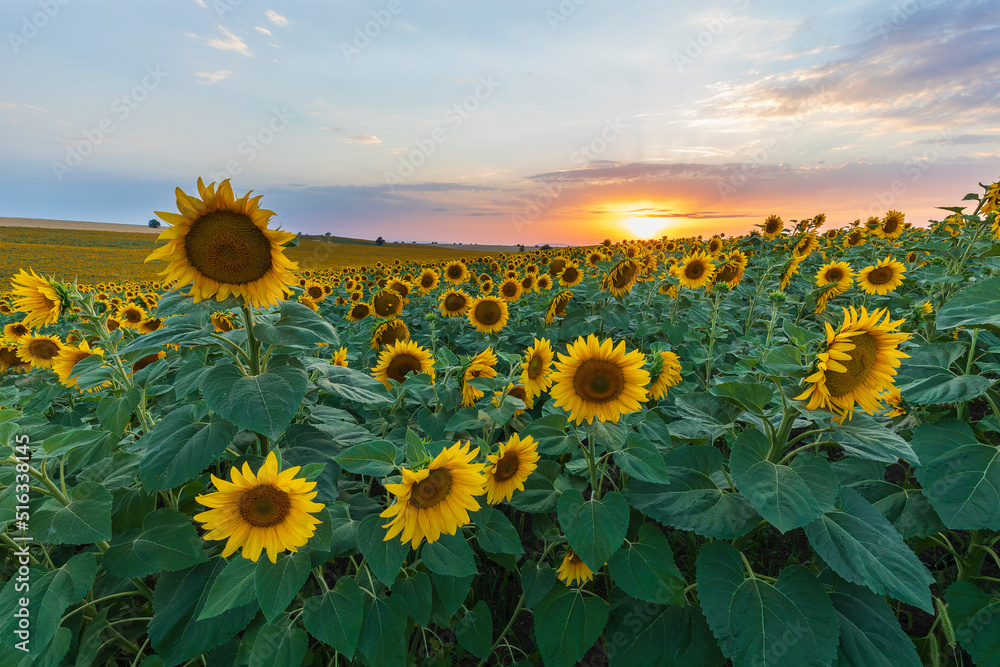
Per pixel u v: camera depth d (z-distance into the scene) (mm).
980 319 2582
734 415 2885
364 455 2307
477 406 3201
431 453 2414
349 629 2207
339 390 2805
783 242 11336
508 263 18547
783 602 2205
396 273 19625
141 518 2619
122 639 2635
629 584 2402
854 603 2396
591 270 11531
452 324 8336
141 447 2441
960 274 5363
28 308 3518
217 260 2316
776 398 2740
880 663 2135
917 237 10836
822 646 2072
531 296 10664
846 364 2236
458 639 2840
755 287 8188
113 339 3402
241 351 2564
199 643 2254
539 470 3023
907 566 2105
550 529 3150
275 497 2051
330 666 2645
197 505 3031
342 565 3672
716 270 7020
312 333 2469
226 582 2176
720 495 2561
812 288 7434
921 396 2809
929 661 2777
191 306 2426
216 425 2430
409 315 9930
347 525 2547
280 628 2342
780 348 2498
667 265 10172
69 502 2268
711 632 2508
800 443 4441
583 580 2762
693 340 5590
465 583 2562
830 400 2314
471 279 13758
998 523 2256
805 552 3869
